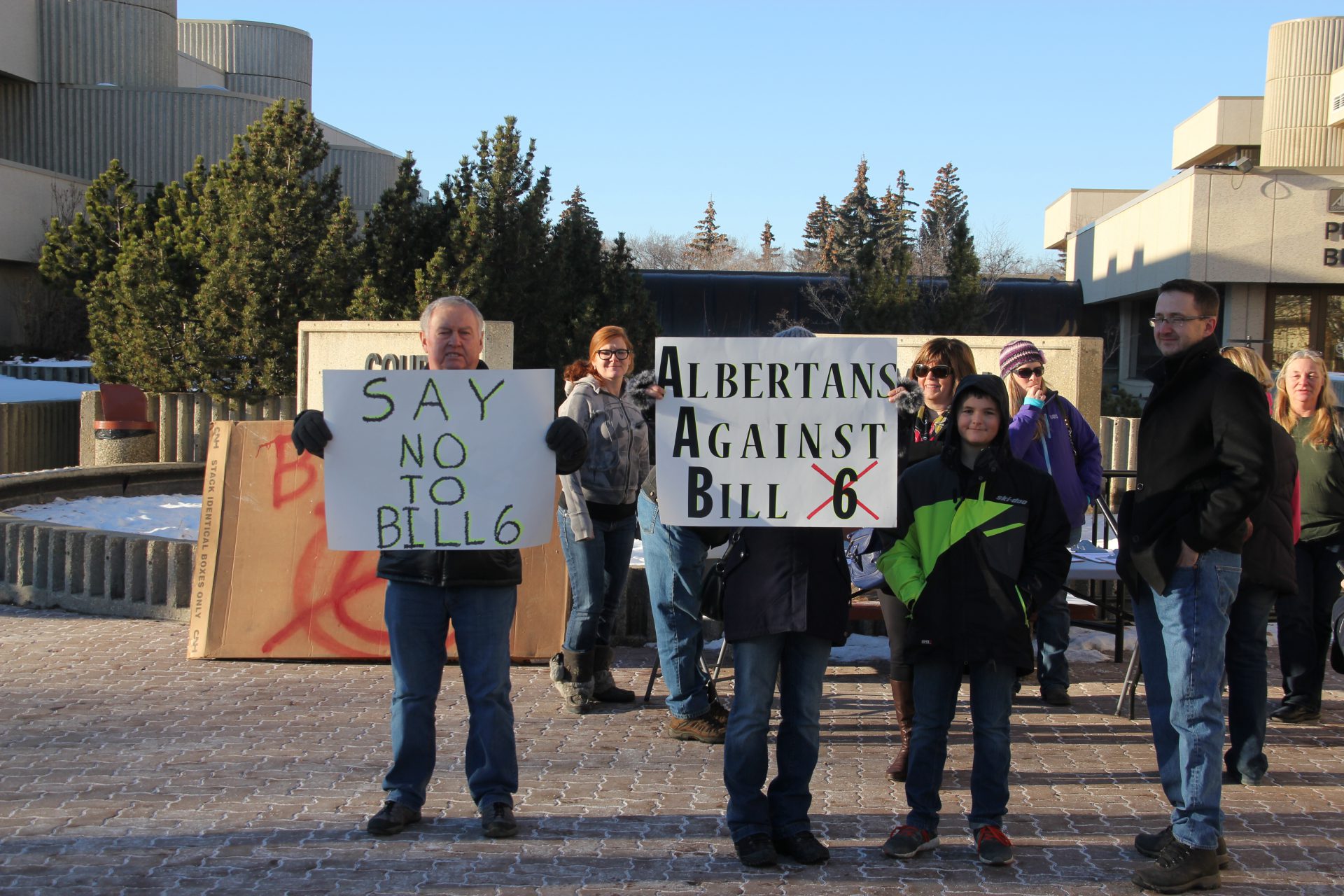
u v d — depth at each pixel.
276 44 43.16
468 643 4.32
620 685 6.46
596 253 17.50
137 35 34.91
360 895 3.71
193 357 14.50
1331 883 3.91
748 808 4.07
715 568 4.50
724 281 28.39
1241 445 3.90
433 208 16.17
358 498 4.32
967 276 22.39
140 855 3.99
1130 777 5.05
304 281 14.83
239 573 6.96
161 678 6.43
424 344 4.56
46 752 5.12
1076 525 6.29
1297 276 21.28
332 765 5.02
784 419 4.35
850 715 5.97
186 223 16.16
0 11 31.81
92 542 8.09
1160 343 4.27
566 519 5.79
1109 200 37.47
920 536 4.23
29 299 28.81
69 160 33.53
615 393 5.99
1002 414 4.18
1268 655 7.33
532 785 4.83
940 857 4.14
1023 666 4.10
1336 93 25.47
